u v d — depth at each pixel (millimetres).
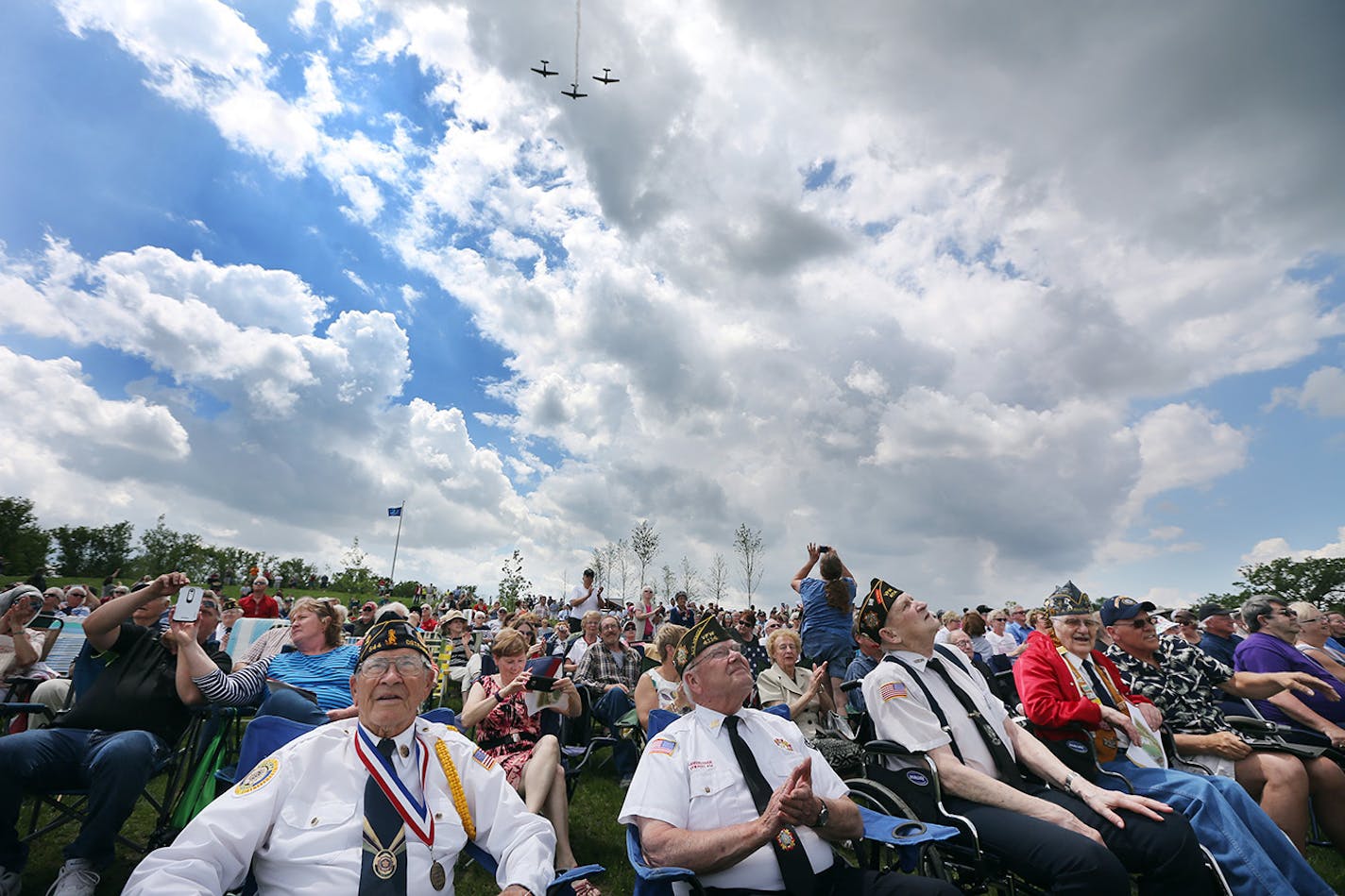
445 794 2518
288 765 2365
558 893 2465
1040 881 2873
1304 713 4832
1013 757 3543
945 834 2752
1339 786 4133
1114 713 3783
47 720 5605
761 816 2369
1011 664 6453
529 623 9266
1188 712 4516
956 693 3543
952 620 8680
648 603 16906
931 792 3209
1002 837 2971
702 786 2639
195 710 4113
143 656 4137
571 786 5449
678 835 2453
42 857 4227
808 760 2328
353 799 2355
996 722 3609
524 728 4914
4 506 63281
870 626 3771
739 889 2525
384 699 2461
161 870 1991
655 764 2686
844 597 7031
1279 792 4020
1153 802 3080
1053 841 2820
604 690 7113
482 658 7695
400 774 2463
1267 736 4527
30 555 63344
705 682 2855
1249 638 5543
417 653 2574
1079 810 3180
